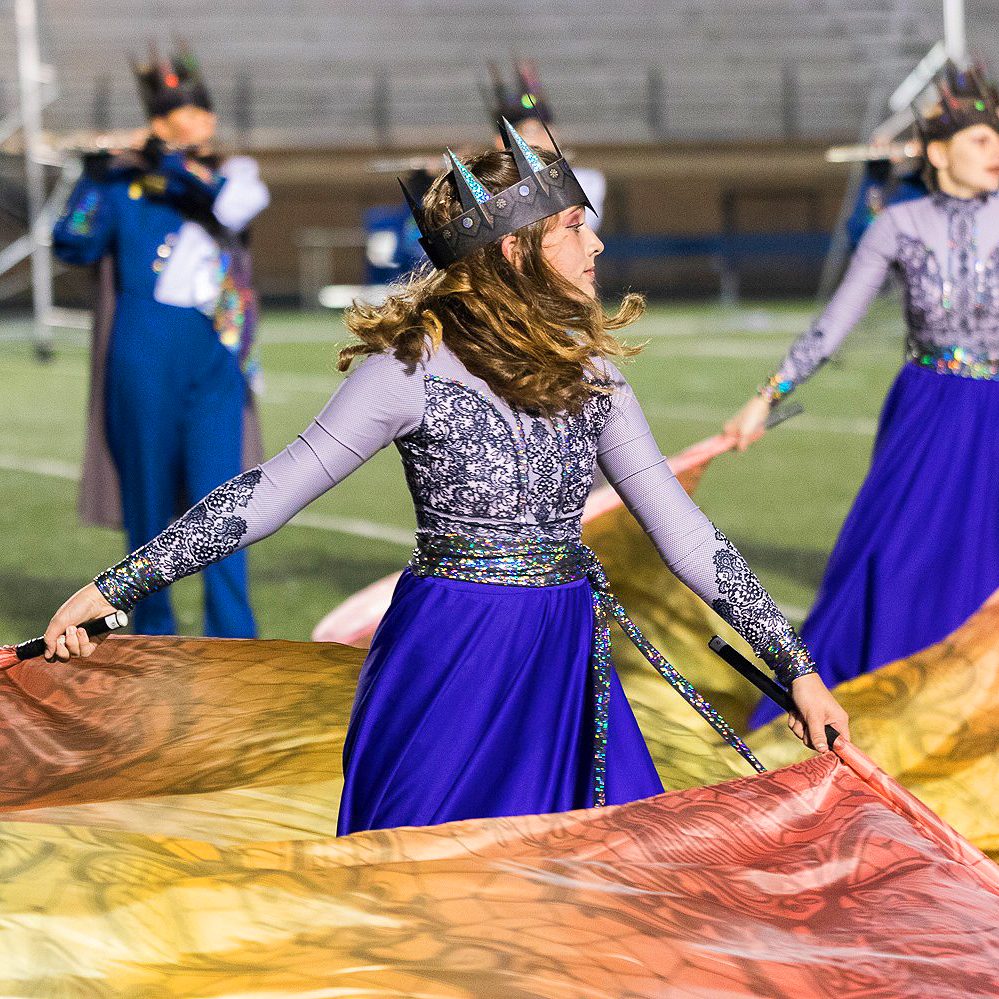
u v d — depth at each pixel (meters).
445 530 5.49
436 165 13.67
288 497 5.44
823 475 21.20
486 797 5.28
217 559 5.48
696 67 67.38
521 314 5.34
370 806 5.34
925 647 8.92
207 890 4.38
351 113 65.19
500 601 5.45
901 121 47.06
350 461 5.41
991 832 7.81
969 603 8.94
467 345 5.37
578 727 5.46
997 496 9.09
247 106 65.00
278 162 62.62
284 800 6.07
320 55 66.94
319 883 4.56
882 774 5.48
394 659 5.46
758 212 66.19
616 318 5.64
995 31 67.00
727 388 31.53
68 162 38.66
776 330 46.81
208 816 5.83
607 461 5.70
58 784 6.32
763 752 8.42
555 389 5.37
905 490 9.22
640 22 68.31
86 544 16.92
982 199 9.24
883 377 35.22
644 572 9.11
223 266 11.70
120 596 5.53
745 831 5.22
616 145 63.47
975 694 8.47
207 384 11.67
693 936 4.53
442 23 68.00
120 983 4.05
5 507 19.33
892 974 4.47
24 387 33.53
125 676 6.80
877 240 9.42
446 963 4.22
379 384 5.36
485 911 4.54
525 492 5.44
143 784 6.27
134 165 11.59
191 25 66.81
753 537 16.83
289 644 7.05
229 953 4.25
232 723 6.66
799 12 68.19
